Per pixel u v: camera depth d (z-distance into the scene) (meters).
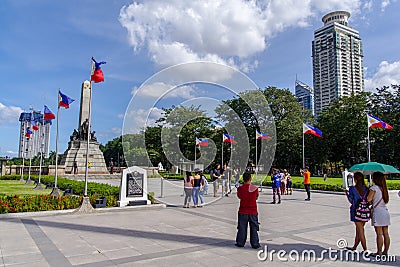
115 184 22.25
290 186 19.00
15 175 30.86
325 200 15.66
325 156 44.62
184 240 6.82
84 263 5.23
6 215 9.49
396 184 21.97
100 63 11.75
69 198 11.12
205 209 11.56
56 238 6.96
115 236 7.18
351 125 39.56
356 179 6.18
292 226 8.62
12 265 5.12
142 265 5.13
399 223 9.32
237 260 5.43
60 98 16.86
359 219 5.97
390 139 38.34
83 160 33.84
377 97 41.22
